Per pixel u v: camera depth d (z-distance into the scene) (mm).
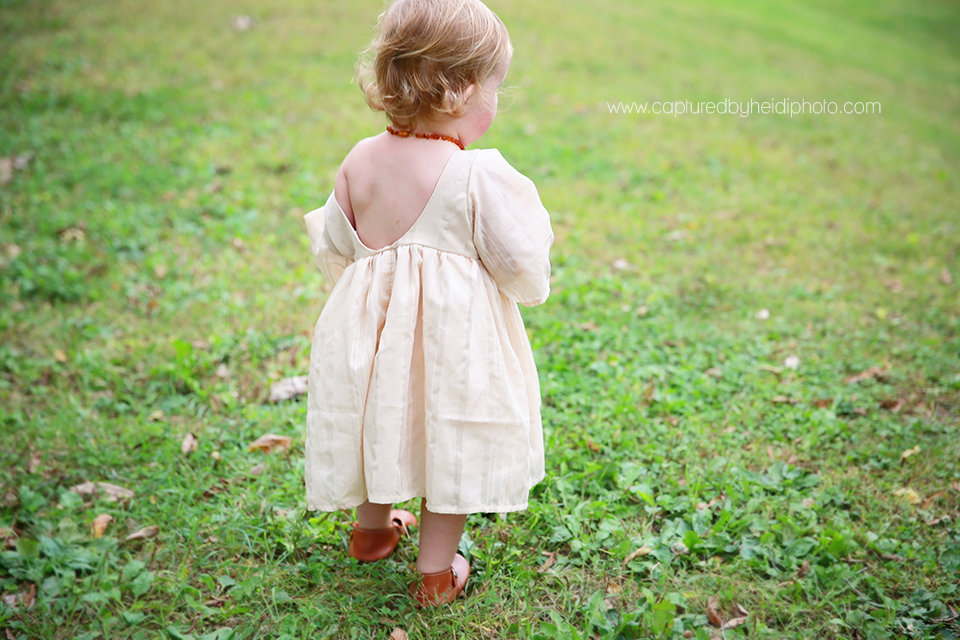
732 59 10516
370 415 1938
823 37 12953
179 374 3443
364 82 1955
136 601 2266
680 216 5617
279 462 2875
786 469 2812
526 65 9125
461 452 1920
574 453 2865
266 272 4500
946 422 3201
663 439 3014
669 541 2465
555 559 2418
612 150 6895
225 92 7578
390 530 2381
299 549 2445
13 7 9664
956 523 2564
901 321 4172
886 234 5516
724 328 4059
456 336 1899
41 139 6273
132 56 8398
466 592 2275
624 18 11852
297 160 6129
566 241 5082
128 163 5922
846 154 7445
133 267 4535
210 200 5395
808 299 4426
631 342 3816
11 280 4320
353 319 1975
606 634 2100
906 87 10562
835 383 3520
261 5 10406
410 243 1937
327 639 2105
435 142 1930
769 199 6078
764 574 2359
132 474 2844
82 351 3635
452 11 1820
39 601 2242
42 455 2924
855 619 2152
